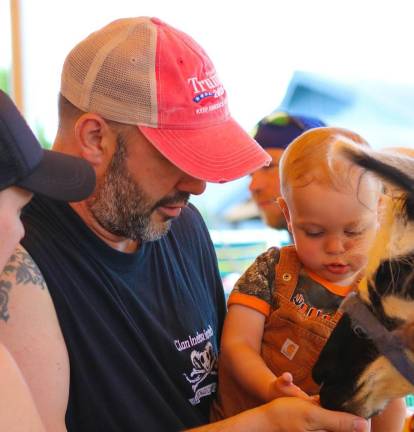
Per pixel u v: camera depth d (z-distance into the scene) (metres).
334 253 1.17
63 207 1.08
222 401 1.25
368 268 0.85
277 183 1.94
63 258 1.04
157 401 1.07
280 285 1.28
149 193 1.10
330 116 2.07
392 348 0.82
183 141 1.08
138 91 1.06
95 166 1.10
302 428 0.94
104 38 1.10
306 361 1.23
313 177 1.14
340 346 0.89
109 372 1.03
